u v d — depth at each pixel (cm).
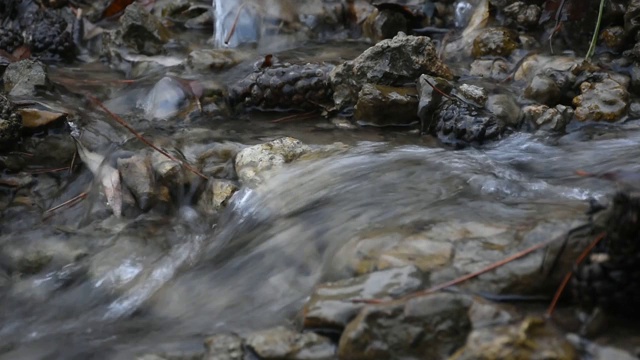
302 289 356
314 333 314
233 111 559
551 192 394
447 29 652
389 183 418
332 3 690
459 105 499
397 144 489
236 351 313
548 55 566
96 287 397
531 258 317
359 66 531
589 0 576
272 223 410
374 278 321
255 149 469
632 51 536
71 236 438
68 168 498
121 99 586
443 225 352
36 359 346
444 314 298
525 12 598
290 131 523
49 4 713
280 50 654
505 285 312
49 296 398
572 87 520
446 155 454
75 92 591
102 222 451
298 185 433
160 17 720
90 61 678
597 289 293
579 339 285
